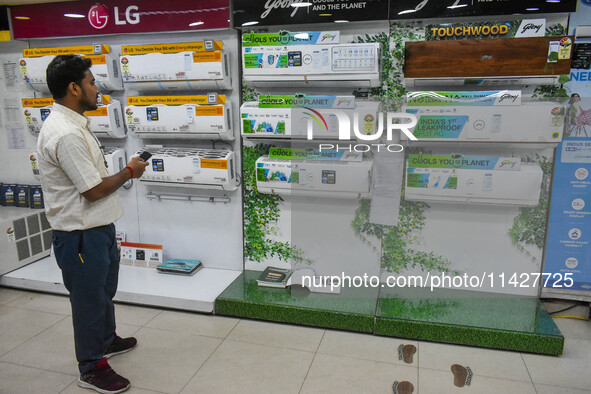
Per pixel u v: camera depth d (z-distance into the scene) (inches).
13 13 140.2
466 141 112.0
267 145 132.5
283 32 118.6
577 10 106.0
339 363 101.6
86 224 87.4
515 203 113.1
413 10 110.7
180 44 126.3
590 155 112.6
